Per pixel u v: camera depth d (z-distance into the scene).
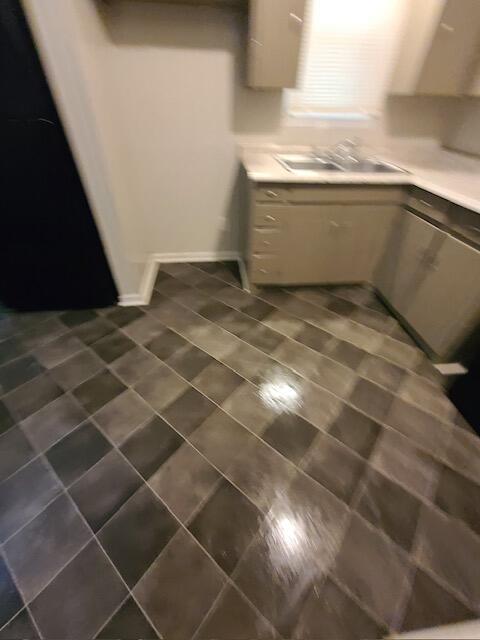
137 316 2.13
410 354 1.89
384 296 2.27
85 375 1.70
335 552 1.09
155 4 1.78
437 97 2.25
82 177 1.67
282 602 0.98
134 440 1.40
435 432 1.47
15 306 2.08
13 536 1.11
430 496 1.24
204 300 2.31
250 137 2.30
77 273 2.00
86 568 1.04
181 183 2.44
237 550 1.09
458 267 1.59
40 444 1.38
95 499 1.21
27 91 1.39
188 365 1.78
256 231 2.07
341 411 1.55
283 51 1.73
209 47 1.94
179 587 1.01
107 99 1.82
